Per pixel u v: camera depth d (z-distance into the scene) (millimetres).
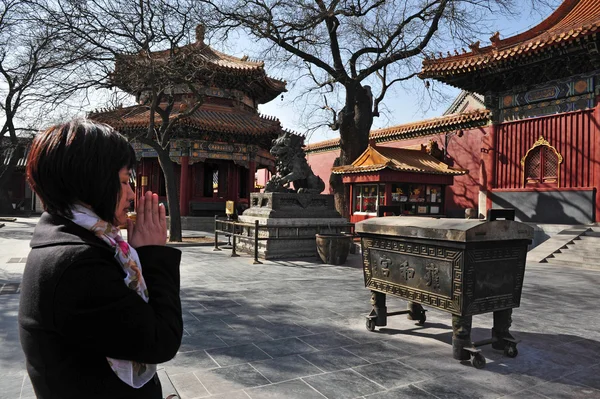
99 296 974
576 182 14602
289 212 11203
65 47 13125
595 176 14055
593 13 15203
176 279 1238
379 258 4828
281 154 11586
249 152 23703
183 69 14930
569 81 14750
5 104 25531
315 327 4984
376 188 19000
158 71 14344
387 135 25391
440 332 4863
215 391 3201
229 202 14109
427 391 3279
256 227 10289
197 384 3320
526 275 9781
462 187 21453
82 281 966
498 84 16781
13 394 3105
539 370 3775
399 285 4555
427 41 17078
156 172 24125
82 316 959
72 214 1096
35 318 988
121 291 1017
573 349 4379
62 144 1080
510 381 3514
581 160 14461
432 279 4156
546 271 10523
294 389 3264
